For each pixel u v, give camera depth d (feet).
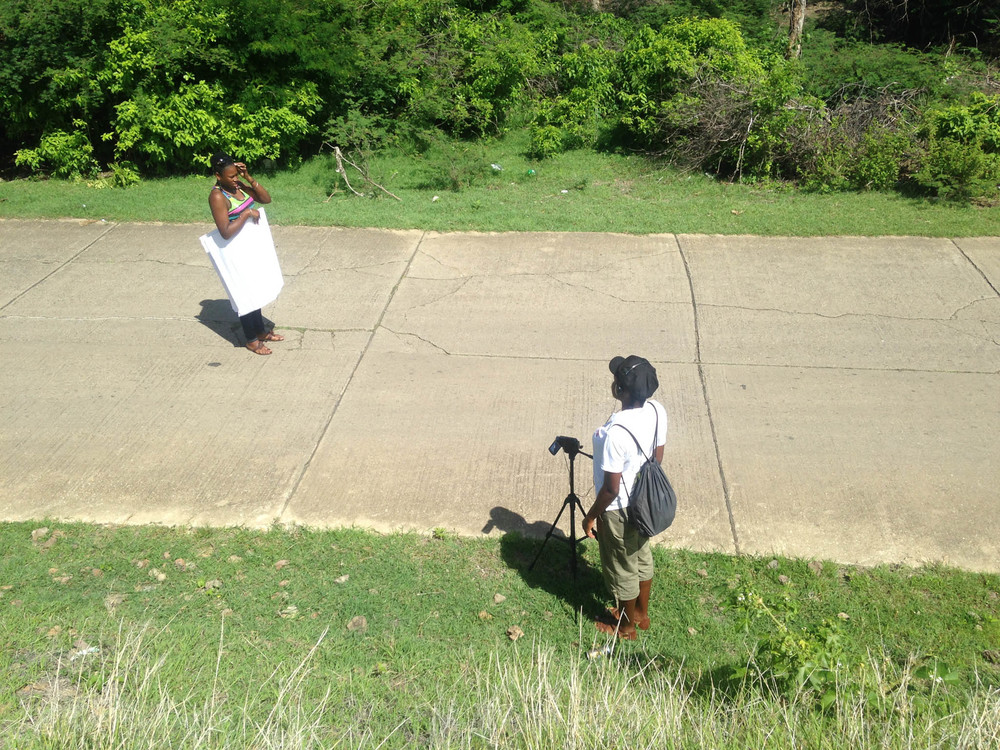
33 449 18.94
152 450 18.94
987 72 43.80
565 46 47.16
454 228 31.50
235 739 11.49
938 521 16.57
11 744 11.12
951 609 14.53
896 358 22.56
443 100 41.32
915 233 30.09
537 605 14.89
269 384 21.65
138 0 36.09
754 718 11.48
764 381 21.59
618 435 12.67
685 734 11.32
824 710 11.60
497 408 20.54
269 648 13.82
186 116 36.40
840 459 18.49
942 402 20.56
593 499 17.39
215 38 36.86
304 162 40.27
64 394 21.16
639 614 14.33
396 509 17.12
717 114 36.76
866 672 11.74
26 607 14.58
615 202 34.53
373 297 26.35
